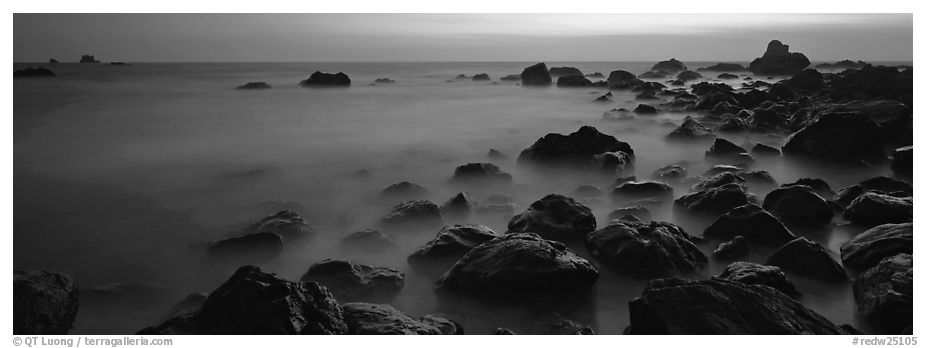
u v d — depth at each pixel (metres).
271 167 15.60
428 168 15.57
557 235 9.00
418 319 6.36
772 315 5.62
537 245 7.48
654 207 11.09
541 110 31.42
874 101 20.38
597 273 7.57
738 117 24.98
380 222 10.16
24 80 50.78
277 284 5.92
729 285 5.92
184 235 10.12
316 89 45.00
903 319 6.30
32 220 10.96
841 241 9.39
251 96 38.28
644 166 15.70
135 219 11.05
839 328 5.68
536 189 13.16
